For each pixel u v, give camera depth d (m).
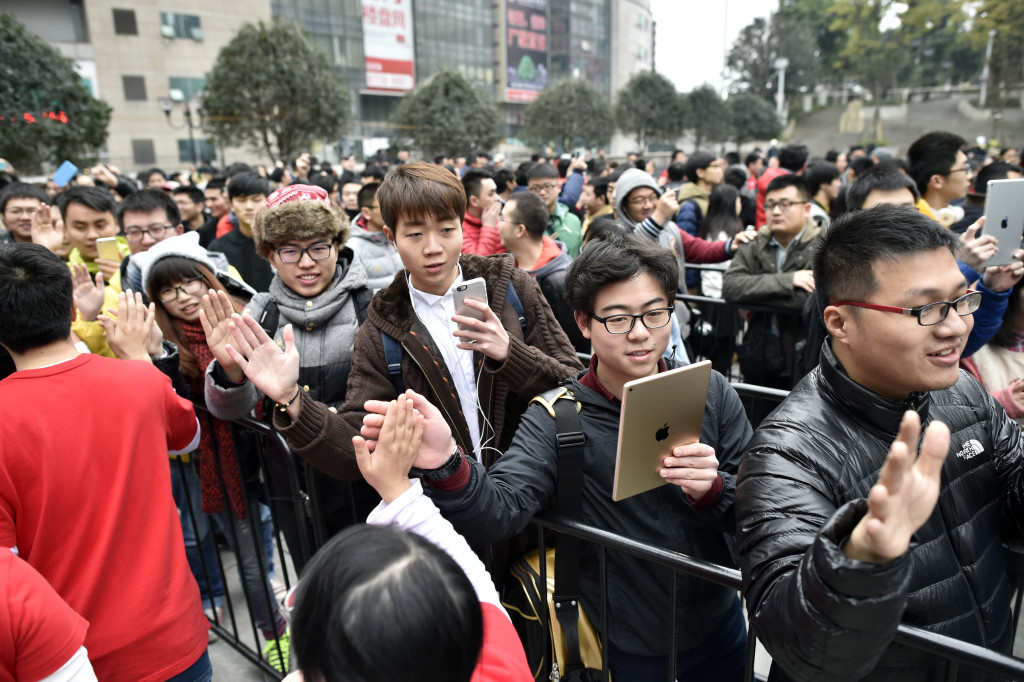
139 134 30.22
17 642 1.14
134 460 1.61
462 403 1.98
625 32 66.06
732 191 5.10
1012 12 25.59
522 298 2.08
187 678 1.70
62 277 1.56
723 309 3.85
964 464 1.22
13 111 15.38
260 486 2.62
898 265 1.06
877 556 0.76
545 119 31.80
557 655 1.53
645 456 1.33
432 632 0.68
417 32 45.53
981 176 4.37
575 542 1.51
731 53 42.50
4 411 1.46
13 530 1.47
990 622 1.20
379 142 26.02
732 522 1.47
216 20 31.89
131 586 1.58
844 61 36.22
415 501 1.16
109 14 29.08
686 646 1.55
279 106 20.53
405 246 1.87
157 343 2.21
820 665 0.85
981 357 2.37
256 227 2.29
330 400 2.31
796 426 1.18
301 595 0.73
